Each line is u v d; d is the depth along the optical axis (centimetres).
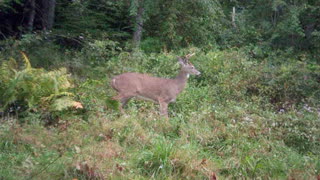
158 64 1257
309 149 870
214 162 757
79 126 838
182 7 1457
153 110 995
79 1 1592
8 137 745
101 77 1188
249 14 1647
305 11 1563
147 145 794
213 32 1570
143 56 1282
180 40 1469
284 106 1087
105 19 1639
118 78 1021
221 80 1191
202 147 818
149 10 1409
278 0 1507
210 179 699
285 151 835
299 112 1023
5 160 688
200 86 1195
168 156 717
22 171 657
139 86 1009
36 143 746
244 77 1202
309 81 1189
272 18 1622
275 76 1185
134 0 1374
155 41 1473
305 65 1275
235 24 1638
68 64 1236
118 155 741
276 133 896
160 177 692
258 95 1138
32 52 1286
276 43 1585
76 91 979
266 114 995
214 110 985
